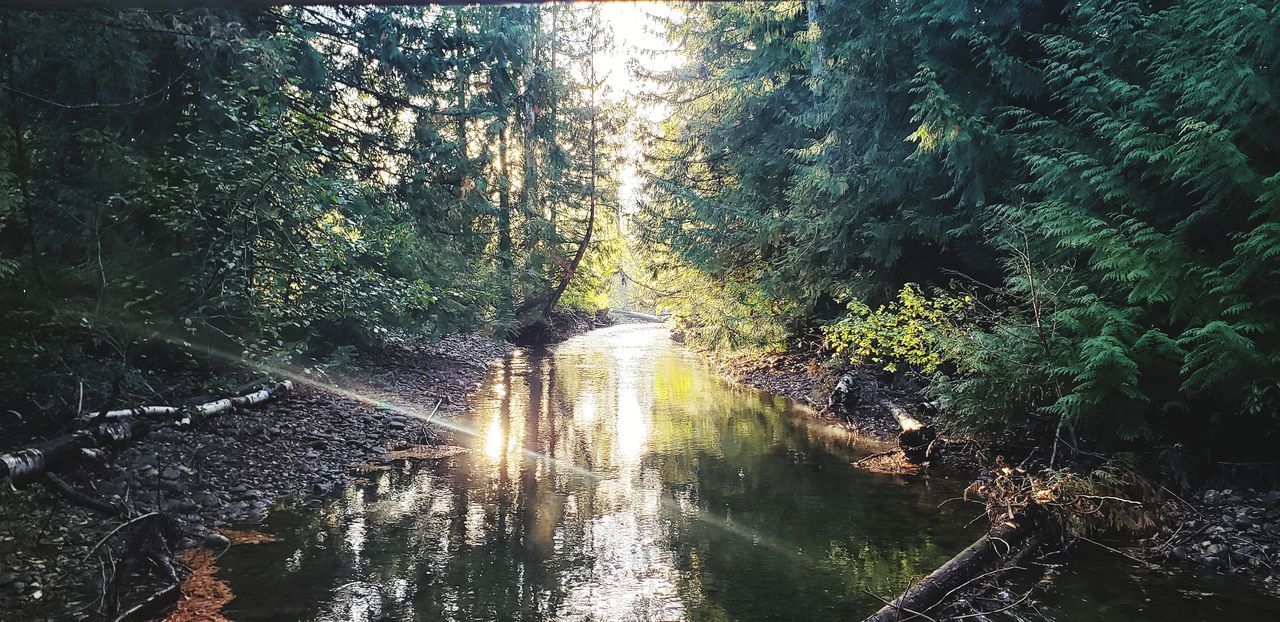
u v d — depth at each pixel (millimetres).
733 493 7203
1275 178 5133
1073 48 7457
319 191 9188
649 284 23391
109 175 7793
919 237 10680
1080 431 7047
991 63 8164
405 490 7234
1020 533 5438
